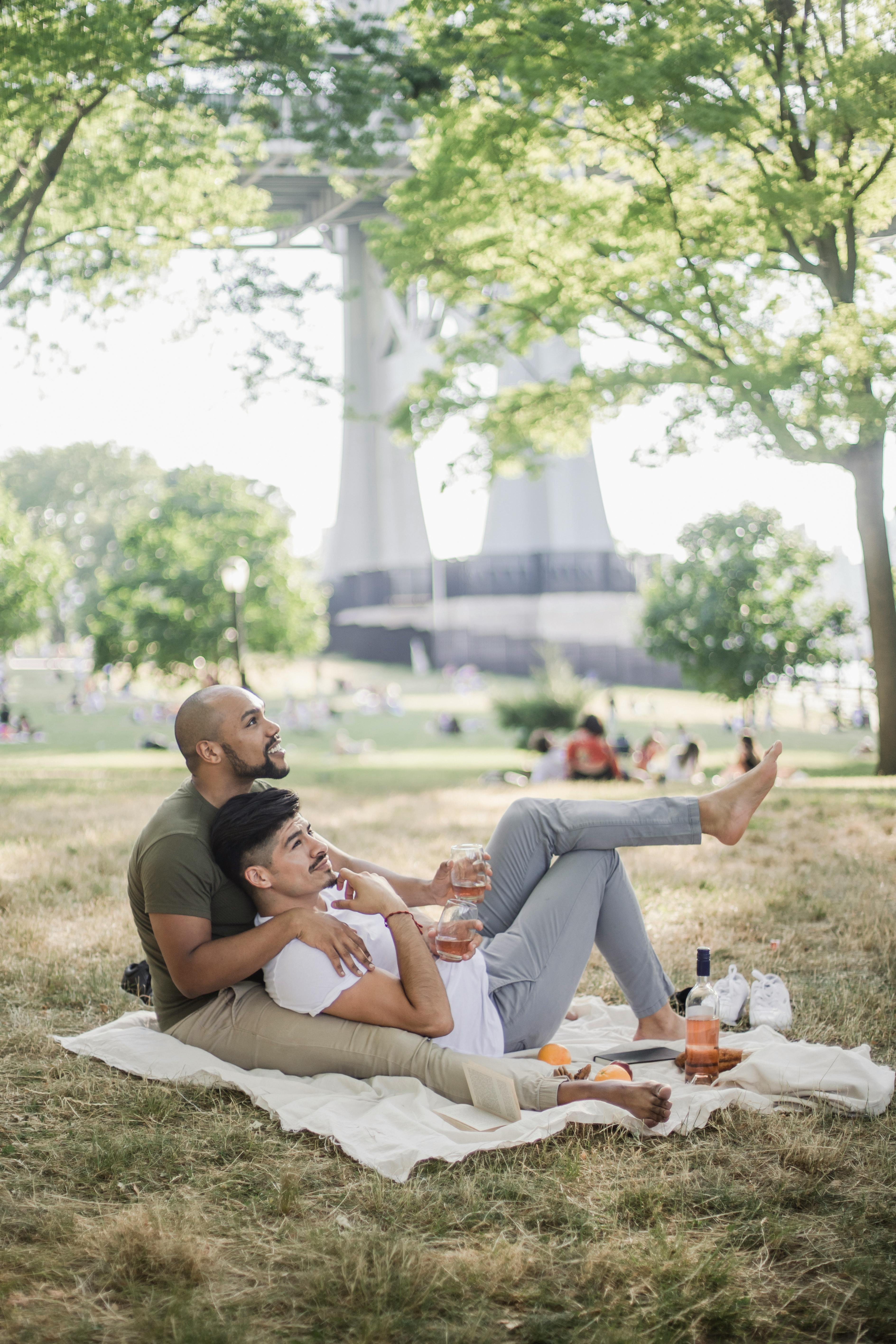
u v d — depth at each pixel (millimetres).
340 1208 2541
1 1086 3232
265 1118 3008
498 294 15109
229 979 3148
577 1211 2529
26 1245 2369
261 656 36688
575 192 13188
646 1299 2193
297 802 3230
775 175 11570
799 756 24109
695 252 12492
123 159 12875
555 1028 3463
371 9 13156
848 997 4164
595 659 49438
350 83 11961
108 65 10812
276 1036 3219
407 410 15039
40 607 38000
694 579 24859
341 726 36562
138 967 4129
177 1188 2629
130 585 34312
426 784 15945
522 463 15953
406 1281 2193
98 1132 2900
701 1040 3281
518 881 3537
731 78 11523
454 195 12859
